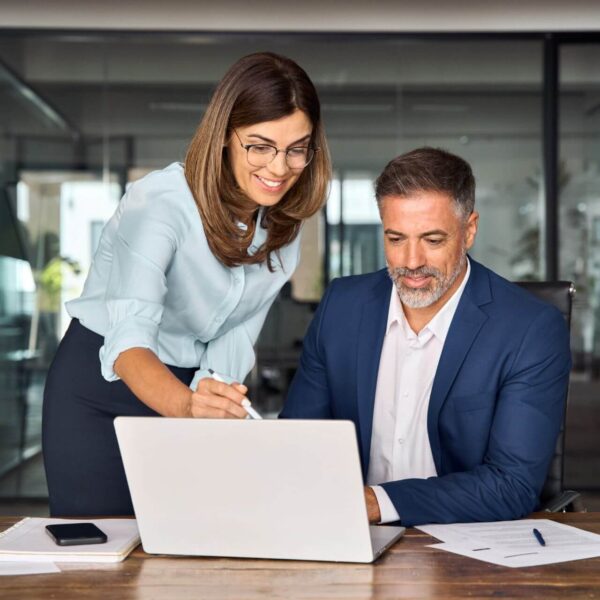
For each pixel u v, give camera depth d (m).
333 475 1.82
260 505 1.87
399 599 1.65
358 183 6.37
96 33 6.36
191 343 2.71
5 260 6.40
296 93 2.34
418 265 2.43
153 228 2.41
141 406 2.66
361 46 6.39
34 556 1.90
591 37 6.39
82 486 2.66
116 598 1.67
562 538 2.01
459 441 2.49
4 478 6.45
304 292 6.34
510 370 2.47
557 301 2.89
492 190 6.41
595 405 6.46
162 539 1.93
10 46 6.38
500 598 1.64
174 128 6.36
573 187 6.43
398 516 2.16
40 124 6.38
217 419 1.84
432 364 2.63
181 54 6.37
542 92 6.41
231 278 2.61
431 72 6.39
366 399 2.64
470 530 2.10
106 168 6.38
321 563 1.86
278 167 2.36
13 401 6.43
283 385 6.36
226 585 1.73
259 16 6.37
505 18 6.39
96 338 2.65
